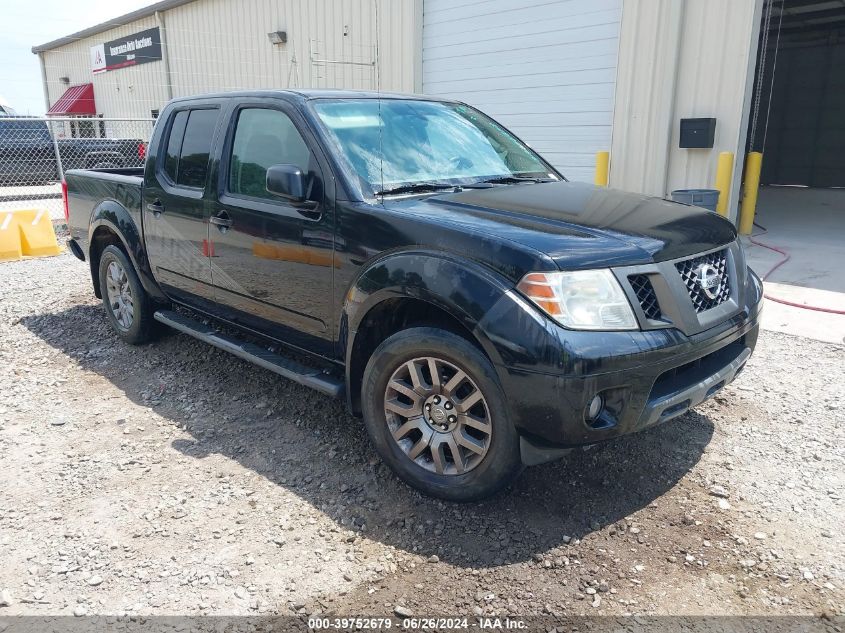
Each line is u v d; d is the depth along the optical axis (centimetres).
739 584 255
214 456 357
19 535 290
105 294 541
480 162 399
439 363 295
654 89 931
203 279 425
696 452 352
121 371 478
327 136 347
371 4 1348
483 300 270
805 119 2122
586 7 996
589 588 254
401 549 279
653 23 914
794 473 331
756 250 870
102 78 2517
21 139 1377
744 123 878
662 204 355
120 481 333
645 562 269
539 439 271
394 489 322
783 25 1998
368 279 310
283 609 246
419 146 381
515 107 1130
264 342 454
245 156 391
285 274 361
